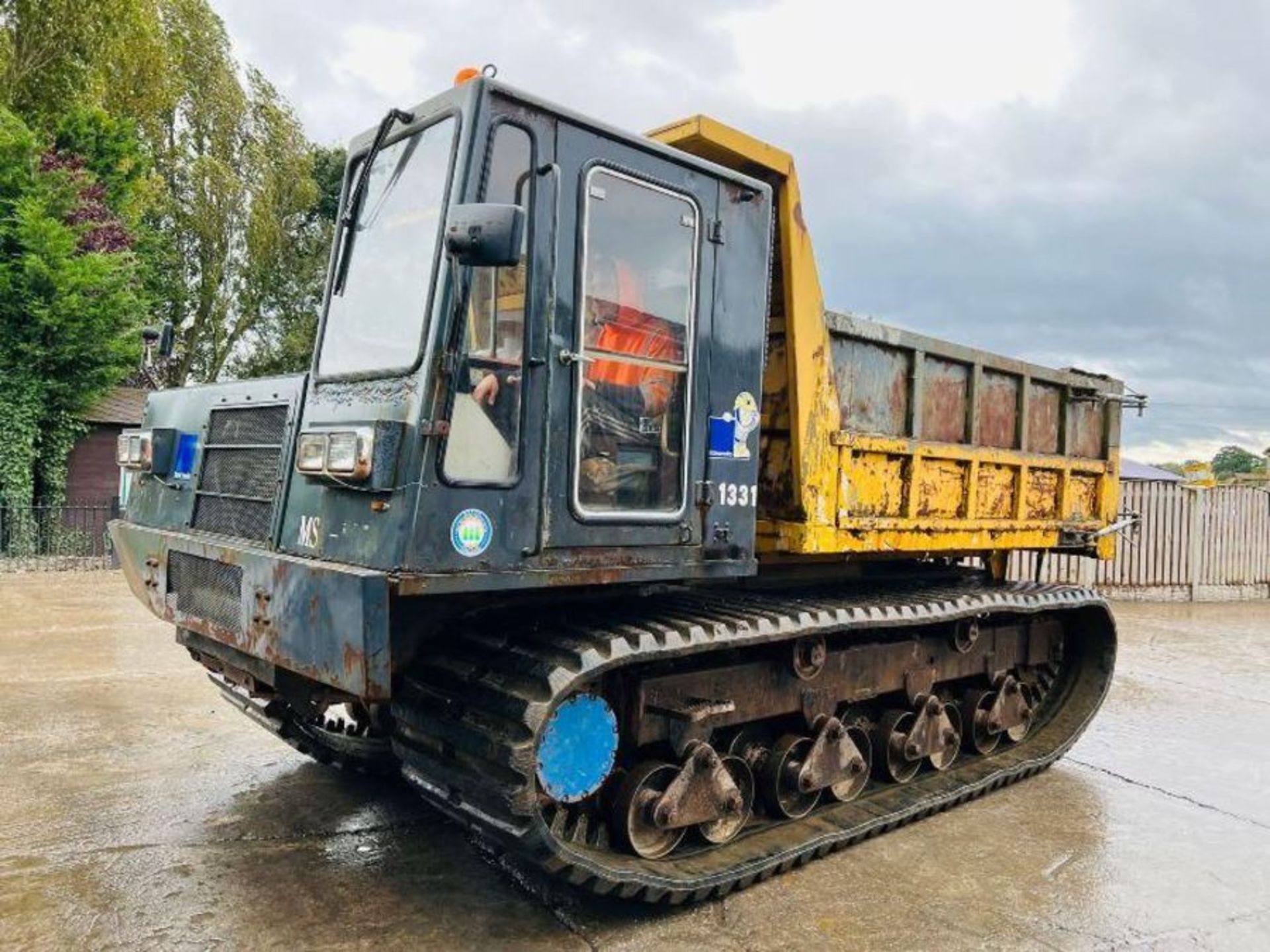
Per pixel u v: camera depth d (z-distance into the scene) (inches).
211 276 1028.5
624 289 155.0
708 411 168.1
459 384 134.3
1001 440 244.4
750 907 165.0
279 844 180.5
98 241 690.2
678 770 166.6
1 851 173.0
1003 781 234.7
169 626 387.5
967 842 200.1
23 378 628.7
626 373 155.6
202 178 1005.8
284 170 1074.1
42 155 654.5
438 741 146.3
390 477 130.7
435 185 142.6
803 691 192.1
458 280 132.3
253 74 1061.8
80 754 227.9
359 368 149.6
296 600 139.4
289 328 1108.5
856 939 154.3
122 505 214.8
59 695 278.2
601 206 151.9
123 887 159.8
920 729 220.2
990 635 246.1
